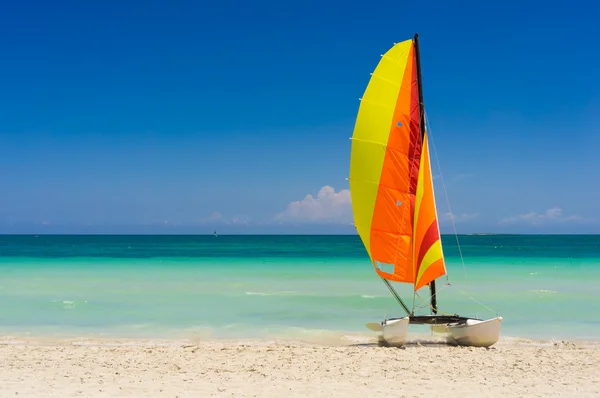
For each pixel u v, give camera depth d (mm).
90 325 20188
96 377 11781
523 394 10547
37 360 13648
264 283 33656
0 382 11172
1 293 28750
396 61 17328
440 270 17016
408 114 17234
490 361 13805
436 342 17328
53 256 63344
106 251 79125
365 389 10875
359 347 16109
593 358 14219
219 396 10250
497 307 24500
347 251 81375
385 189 17531
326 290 30281
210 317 21969
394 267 17547
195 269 43812
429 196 17000
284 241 163375
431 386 11148
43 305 24672
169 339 17781
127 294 28469
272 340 17750
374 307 24469
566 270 43281
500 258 61500
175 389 10758
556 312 23266
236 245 116812
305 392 10602
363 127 17703
